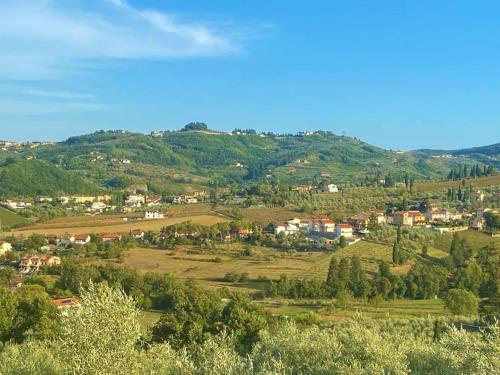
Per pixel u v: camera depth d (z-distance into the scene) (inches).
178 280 4055.1
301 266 4690.0
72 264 4133.9
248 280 4234.7
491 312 2815.0
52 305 2436.0
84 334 907.4
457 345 1043.9
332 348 1131.3
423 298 3767.2
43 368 1087.6
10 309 2372.0
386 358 1052.5
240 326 2283.5
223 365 956.0
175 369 1002.1
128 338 941.8
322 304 3452.3
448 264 4335.6
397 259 4581.7
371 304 3496.6
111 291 986.1
